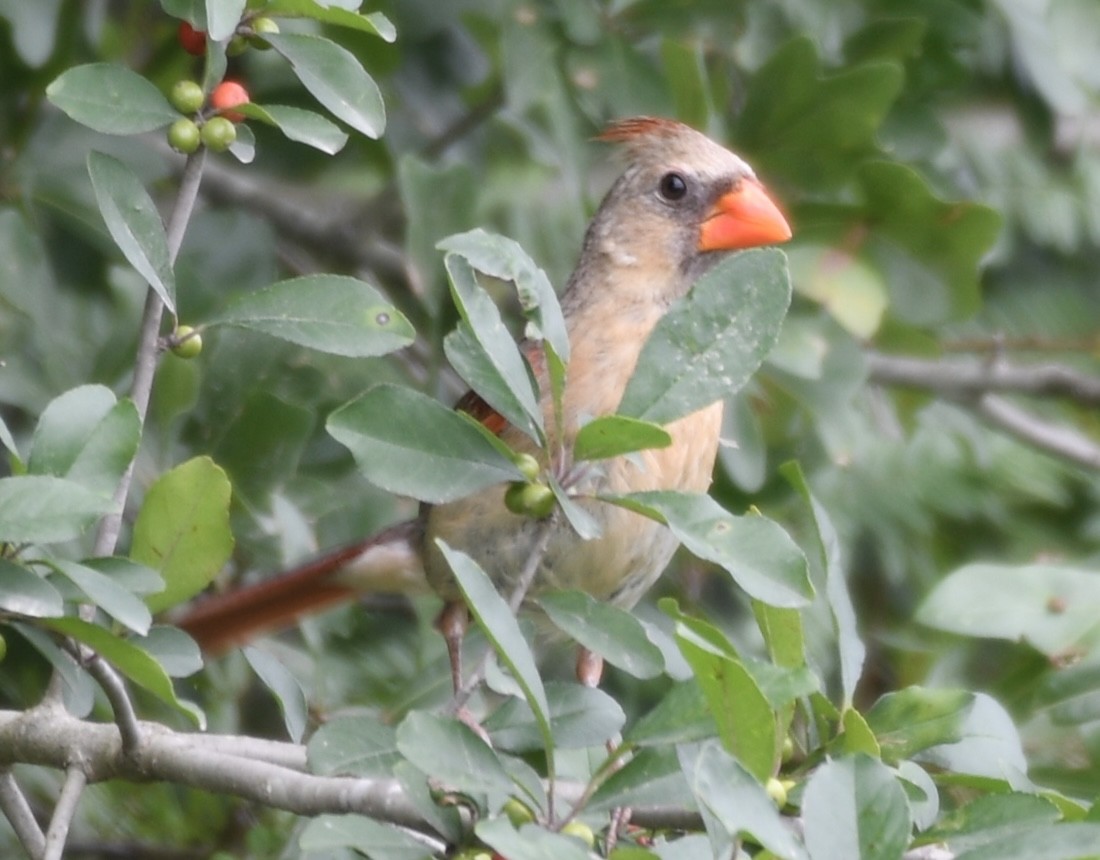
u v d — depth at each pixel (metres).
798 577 4.65
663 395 4.94
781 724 5.21
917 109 9.27
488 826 4.25
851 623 5.70
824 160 8.59
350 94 5.34
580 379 7.45
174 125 5.33
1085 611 6.91
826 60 8.99
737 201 7.82
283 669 5.86
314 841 4.56
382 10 8.72
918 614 6.96
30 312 7.87
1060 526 10.59
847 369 8.60
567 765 5.98
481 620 4.57
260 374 8.05
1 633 7.70
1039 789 5.49
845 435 8.68
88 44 8.90
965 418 10.53
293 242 9.53
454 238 4.83
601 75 8.51
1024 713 7.00
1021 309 11.16
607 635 4.89
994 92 10.35
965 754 5.61
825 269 8.55
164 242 5.32
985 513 10.00
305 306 5.30
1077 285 11.28
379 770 5.11
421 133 9.61
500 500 7.14
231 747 5.75
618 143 8.08
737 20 8.77
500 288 9.27
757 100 8.55
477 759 4.61
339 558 7.35
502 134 9.74
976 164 10.36
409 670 8.16
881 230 8.62
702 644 4.36
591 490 5.19
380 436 4.88
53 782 7.91
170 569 5.36
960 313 8.69
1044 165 10.55
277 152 9.88
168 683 4.77
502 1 8.46
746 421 8.27
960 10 9.20
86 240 8.73
